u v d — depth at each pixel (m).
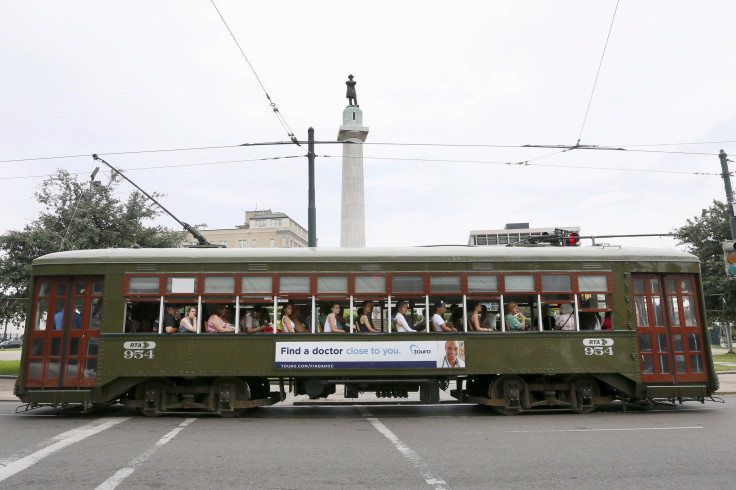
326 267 11.34
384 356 11.09
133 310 11.73
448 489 5.86
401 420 10.58
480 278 11.42
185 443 8.27
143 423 10.23
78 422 10.33
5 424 10.09
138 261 11.30
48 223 21.36
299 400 13.77
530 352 11.23
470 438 8.63
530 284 11.46
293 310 11.68
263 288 11.25
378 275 11.34
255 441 8.43
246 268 11.32
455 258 11.44
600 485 6.00
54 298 11.28
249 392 11.17
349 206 23.34
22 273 20.36
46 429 9.54
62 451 7.72
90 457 7.36
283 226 87.38
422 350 11.14
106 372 10.89
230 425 10.00
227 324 11.28
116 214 22.19
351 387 11.43
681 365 11.54
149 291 11.18
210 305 11.52
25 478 6.30
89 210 21.23
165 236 23.50
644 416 10.92
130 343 10.99
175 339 11.03
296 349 11.07
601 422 10.17
